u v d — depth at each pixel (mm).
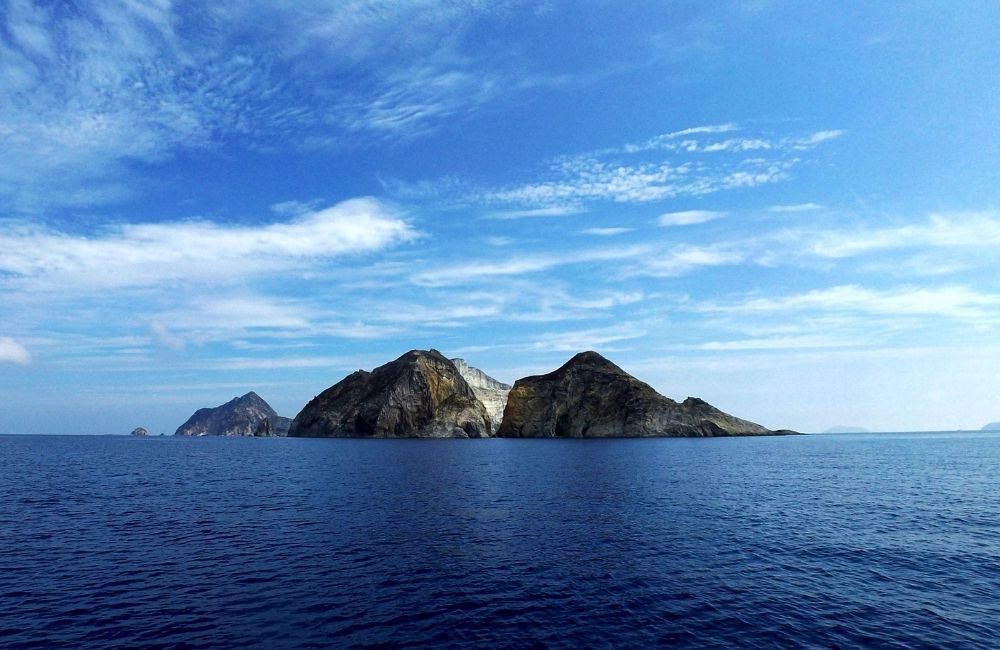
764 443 155375
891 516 36094
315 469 69750
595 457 88125
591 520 34500
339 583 21781
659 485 52094
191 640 16484
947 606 19438
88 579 22172
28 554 26062
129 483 55438
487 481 55312
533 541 28844
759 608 19203
